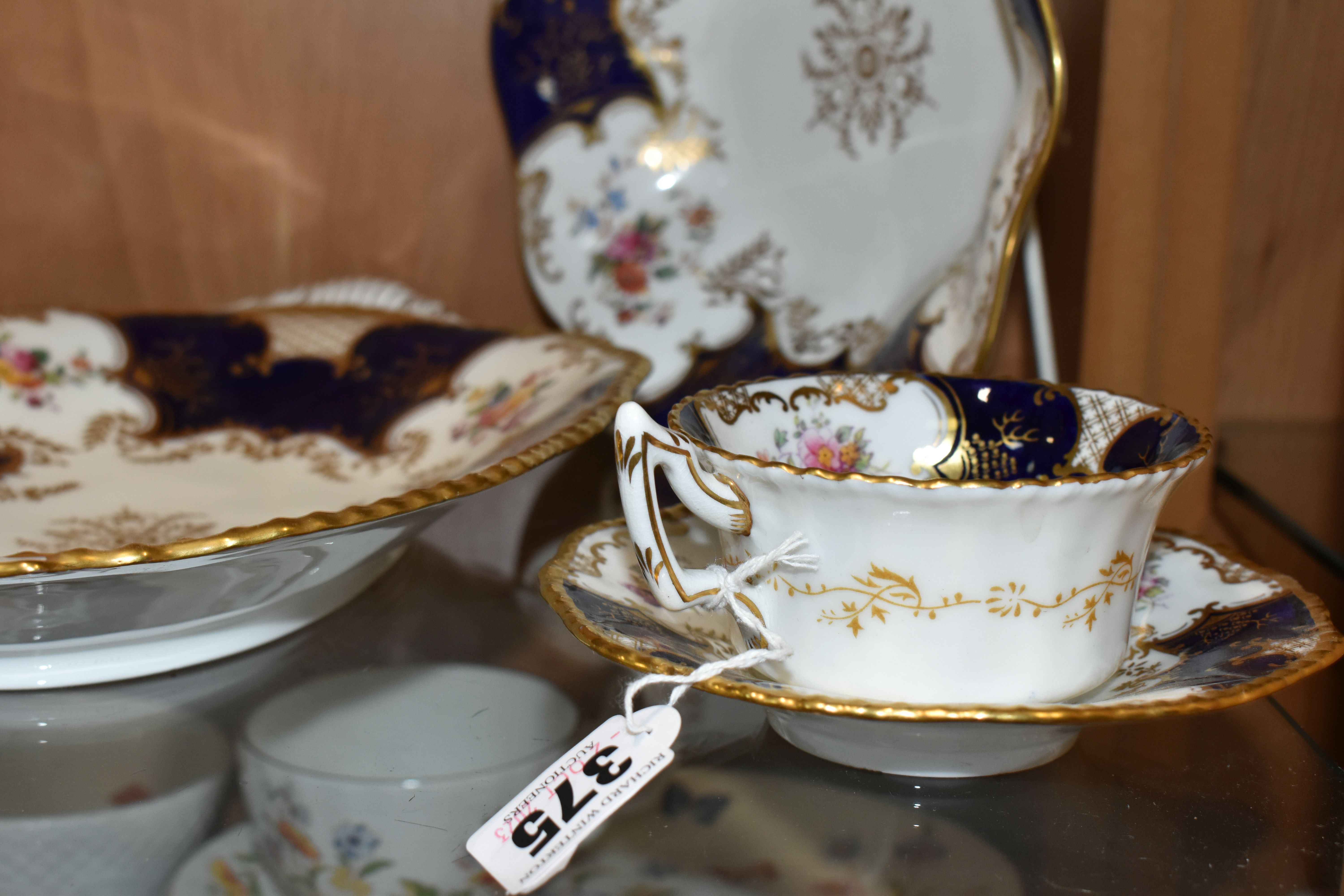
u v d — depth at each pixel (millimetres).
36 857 346
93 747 406
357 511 363
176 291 790
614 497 663
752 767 380
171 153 767
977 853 349
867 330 678
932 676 325
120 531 510
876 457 431
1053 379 611
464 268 798
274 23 750
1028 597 318
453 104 770
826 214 700
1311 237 673
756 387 409
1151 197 540
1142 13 520
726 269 718
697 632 382
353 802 372
